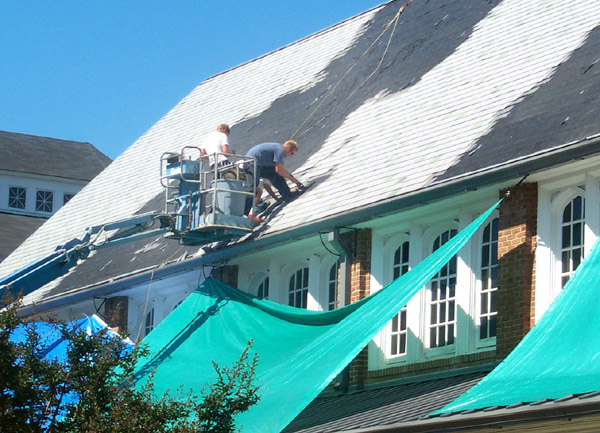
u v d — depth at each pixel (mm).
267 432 21047
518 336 22656
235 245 28875
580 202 22656
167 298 33750
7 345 21031
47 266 28609
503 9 31391
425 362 24922
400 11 35469
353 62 35438
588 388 16641
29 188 63344
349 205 26359
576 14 28094
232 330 26688
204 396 21156
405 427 19953
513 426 18906
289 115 35406
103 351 21984
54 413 21078
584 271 19141
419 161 26156
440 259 22312
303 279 29047
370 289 26516
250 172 28734
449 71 30062
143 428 19734
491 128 25219
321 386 21188
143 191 38875
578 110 23141
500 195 23750
